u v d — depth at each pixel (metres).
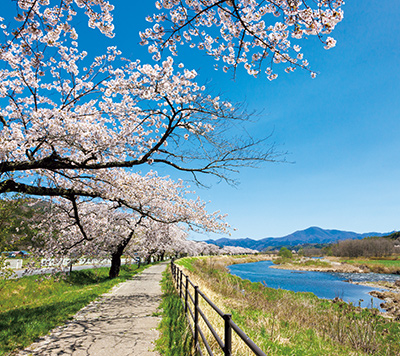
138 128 8.12
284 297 12.33
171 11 4.39
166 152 7.62
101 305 9.15
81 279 18.98
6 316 6.94
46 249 11.36
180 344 4.96
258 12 4.17
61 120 7.14
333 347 6.98
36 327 5.90
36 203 10.44
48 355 4.59
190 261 38.69
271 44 4.25
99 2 4.28
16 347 4.89
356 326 8.21
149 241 22.08
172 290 11.66
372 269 47.88
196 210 13.84
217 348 4.51
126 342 5.27
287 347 5.82
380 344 7.41
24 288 12.77
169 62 5.93
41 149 7.84
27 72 6.66
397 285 27.09
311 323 9.32
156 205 14.73
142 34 4.33
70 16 4.55
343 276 38.41
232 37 4.63
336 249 95.19
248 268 51.19
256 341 5.51
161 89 6.35
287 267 55.44
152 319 7.20
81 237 14.47
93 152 6.95
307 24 3.40
